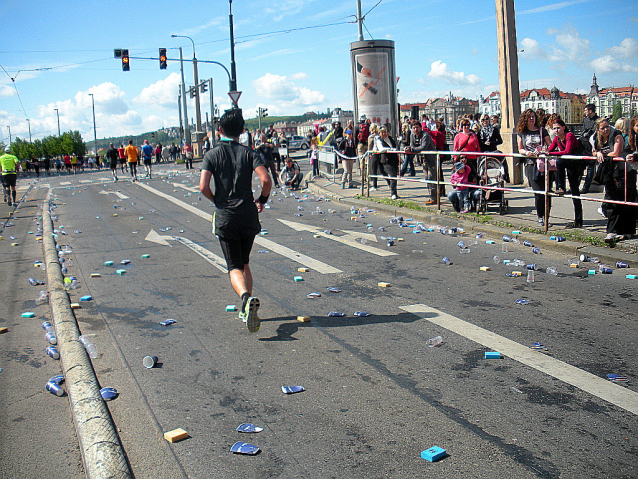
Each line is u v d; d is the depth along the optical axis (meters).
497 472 2.92
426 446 3.20
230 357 4.61
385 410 3.64
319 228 10.84
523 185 13.70
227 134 5.05
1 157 16.98
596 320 5.17
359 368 4.31
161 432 3.46
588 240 7.92
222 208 4.96
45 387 4.24
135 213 13.97
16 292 7.01
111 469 3.01
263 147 18.38
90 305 6.21
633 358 4.31
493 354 4.41
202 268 7.82
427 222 10.97
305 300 6.15
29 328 5.62
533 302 5.77
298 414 3.63
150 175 26.97
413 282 6.73
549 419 3.46
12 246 10.23
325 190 16.48
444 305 5.80
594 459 3.02
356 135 19.36
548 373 4.11
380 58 19.62
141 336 5.17
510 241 8.73
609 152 7.65
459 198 10.78
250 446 3.22
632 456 3.04
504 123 13.90
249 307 4.62
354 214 12.42
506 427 3.38
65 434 3.56
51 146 98.12
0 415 3.83
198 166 37.38
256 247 9.13
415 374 4.18
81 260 8.63
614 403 3.63
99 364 4.55
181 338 5.09
